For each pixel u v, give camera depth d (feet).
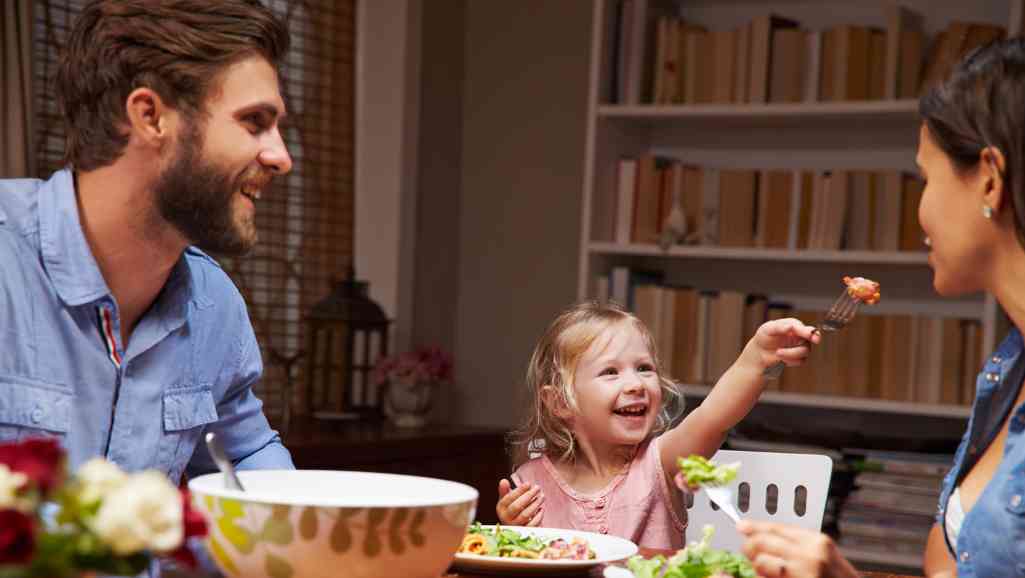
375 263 12.66
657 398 6.50
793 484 5.86
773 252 10.82
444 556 3.10
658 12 11.73
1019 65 3.50
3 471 1.90
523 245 13.03
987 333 10.03
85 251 4.29
